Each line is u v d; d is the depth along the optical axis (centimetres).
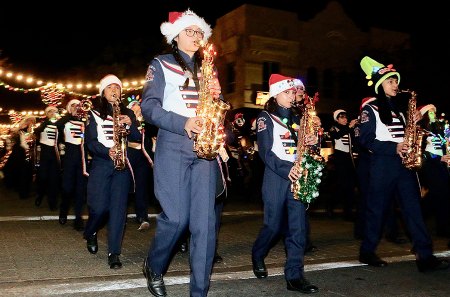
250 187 1383
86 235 618
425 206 973
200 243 393
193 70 411
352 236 823
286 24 2262
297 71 2281
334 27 2377
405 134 560
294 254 482
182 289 483
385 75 568
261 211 1153
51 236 756
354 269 582
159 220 405
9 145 1656
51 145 1073
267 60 2214
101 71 2089
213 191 401
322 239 793
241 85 2155
